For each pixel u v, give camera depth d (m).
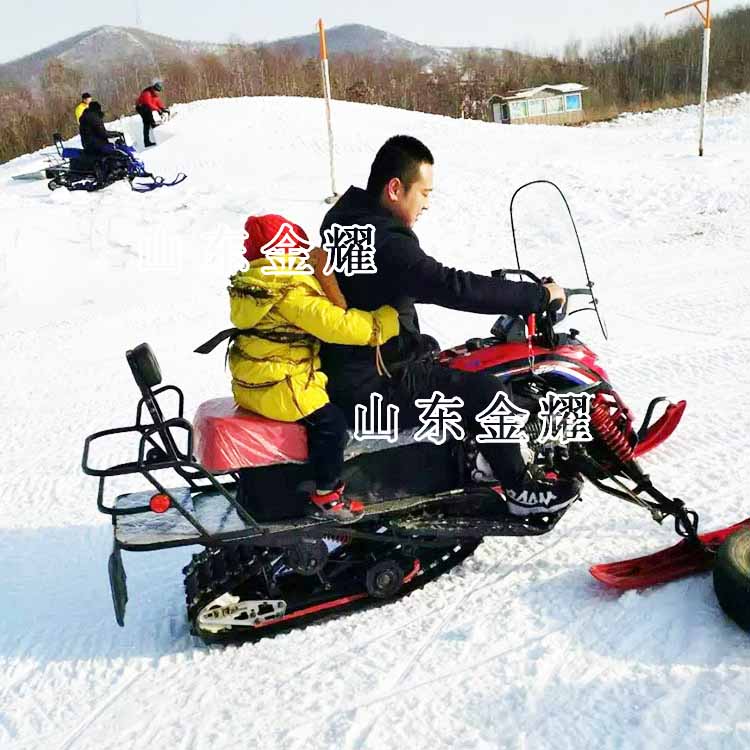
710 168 13.00
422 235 11.27
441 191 13.02
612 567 3.43
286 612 3.40
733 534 3.22
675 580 3.38
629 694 2.74
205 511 3.50
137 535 3.24
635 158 14.55
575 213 11.56
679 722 2.58
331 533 3.35
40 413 6.43
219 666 3.21
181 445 5.44
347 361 3.31
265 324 3.20
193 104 23.42
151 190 14.92
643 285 8.20
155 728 2.88
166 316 8.80
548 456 3.64
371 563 3.43
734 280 8.01
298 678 3.06
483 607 3.38
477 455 3.61
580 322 7.21
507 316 3.79
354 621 3.41
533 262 9.73
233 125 20.19
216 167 16.78
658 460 4.55
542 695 2.79
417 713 2.78
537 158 15.28
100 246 11.71
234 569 3.34
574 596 3.38
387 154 3.29
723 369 5.80
